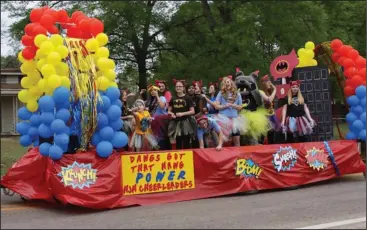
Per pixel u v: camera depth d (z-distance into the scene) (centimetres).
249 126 981
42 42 707
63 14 777
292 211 728
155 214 701
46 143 725
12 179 767
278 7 2069
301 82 1159
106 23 1983
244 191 876
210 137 920
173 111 907
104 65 748
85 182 717
